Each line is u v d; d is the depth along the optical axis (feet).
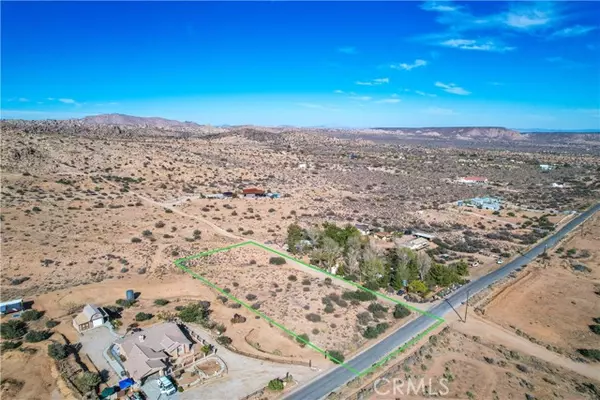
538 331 195.93
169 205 356.18
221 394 134.62
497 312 212.23
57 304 185.98
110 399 128.98
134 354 146.82
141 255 243.40
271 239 289.53
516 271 267.59
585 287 247.29
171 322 172.76
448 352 171.01
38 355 148.46
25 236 250.78
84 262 228.02
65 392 130.21
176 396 132.05
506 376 156.46
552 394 147.23
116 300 195.42
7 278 201.87
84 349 155.84
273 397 135.44
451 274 235.20
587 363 170.81
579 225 385.91
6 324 162.20
